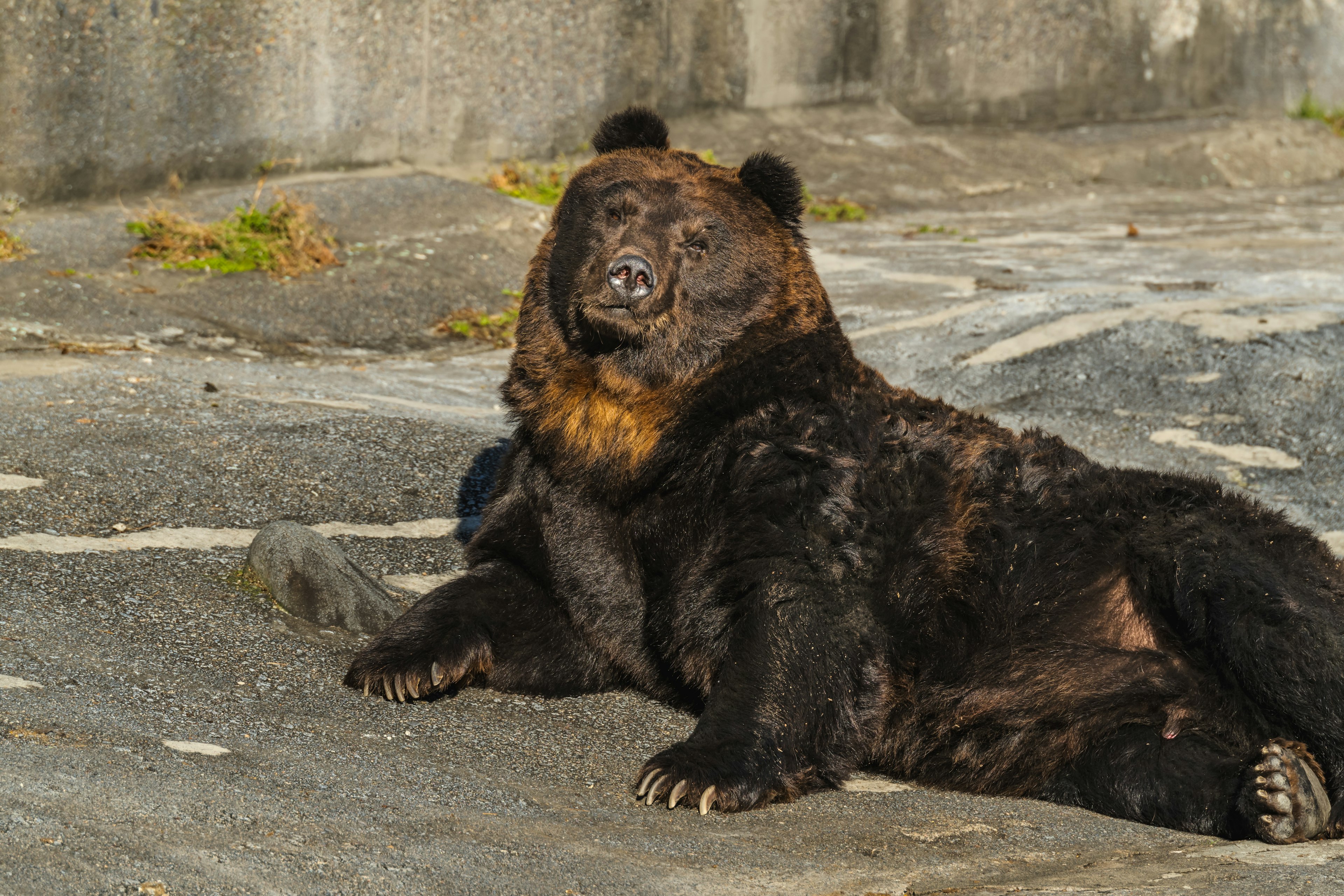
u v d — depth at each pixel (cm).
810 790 866
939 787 922
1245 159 4209
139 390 1591
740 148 3781
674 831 747
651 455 955
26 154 2516
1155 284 2408
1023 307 2216
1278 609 852
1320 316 2034
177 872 574
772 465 902
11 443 1309
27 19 2475
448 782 769
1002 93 4472
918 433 967
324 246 2455
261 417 1509
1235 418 1733
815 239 3158
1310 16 4909
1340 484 1566
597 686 1022
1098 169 4188
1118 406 1800
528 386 1024
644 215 967
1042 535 943
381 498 1328
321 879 591
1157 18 4656
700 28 3762
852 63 4166
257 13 2823
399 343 2184
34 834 582
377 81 3075
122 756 704
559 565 991
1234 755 855
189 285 2219
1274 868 696
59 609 948
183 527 1173
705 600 905
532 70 3372
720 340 962
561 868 649
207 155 2808
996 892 646
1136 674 892
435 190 2844
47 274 2136
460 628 955
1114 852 750
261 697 870
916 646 914
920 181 3841
